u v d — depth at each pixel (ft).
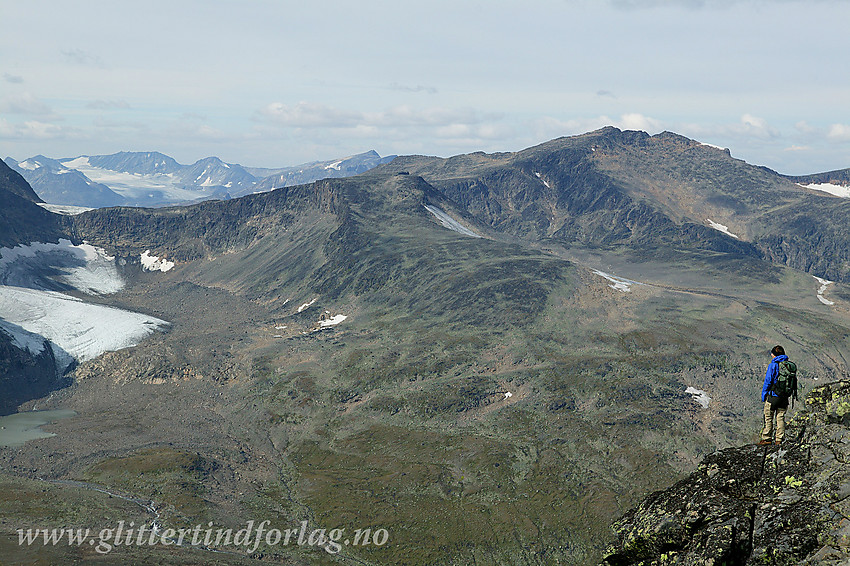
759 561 50.60
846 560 45.21
